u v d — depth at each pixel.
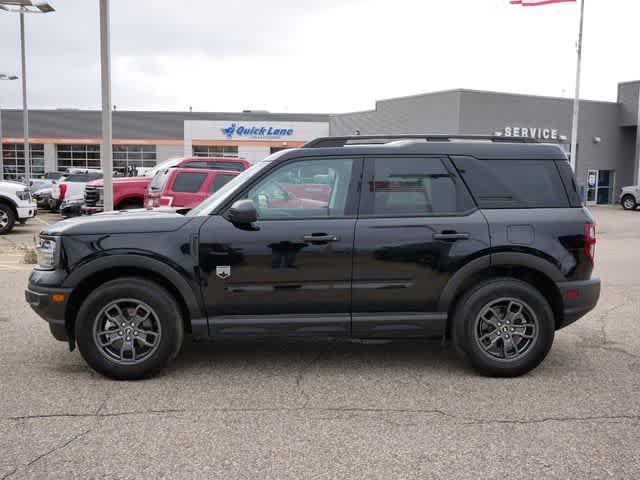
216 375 5.04
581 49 22.78
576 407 4.33
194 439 3.77
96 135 52.56
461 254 4.91
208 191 12.47
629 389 4.71
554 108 33.47
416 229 4.91
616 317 7.20
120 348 4.89
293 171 5.01
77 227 4.84
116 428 3.94
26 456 3.53
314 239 4.82
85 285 4.95
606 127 36.16
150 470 3.36
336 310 4.92
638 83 35.38
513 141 5.34
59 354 5.61
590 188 35.84
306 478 3.28
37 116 51.78
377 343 6.06
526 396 4.55
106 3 10.91
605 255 13.34
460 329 4.94
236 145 48.75
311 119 54.09
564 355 5.65
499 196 5.05
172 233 4.82
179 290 4.79
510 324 4.96
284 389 4.70
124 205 14.44
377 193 4.99
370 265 4.87
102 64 11.06
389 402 4.43
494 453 3.58
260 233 4.83
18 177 52.47
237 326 4.86
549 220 5.01
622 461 3.48
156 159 53.16
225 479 3.27
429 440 3.76
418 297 4.94
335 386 4.78
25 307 7.59
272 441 3.74
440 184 5.04
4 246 14.09
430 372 5.14
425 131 32.94
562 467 3.40
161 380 4.90
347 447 3.66
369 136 5.34
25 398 4.48
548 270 4.95
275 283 4.85
